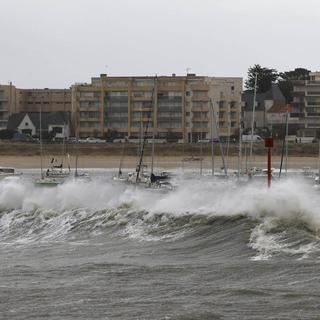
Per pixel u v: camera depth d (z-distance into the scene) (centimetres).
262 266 4047
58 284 3888
